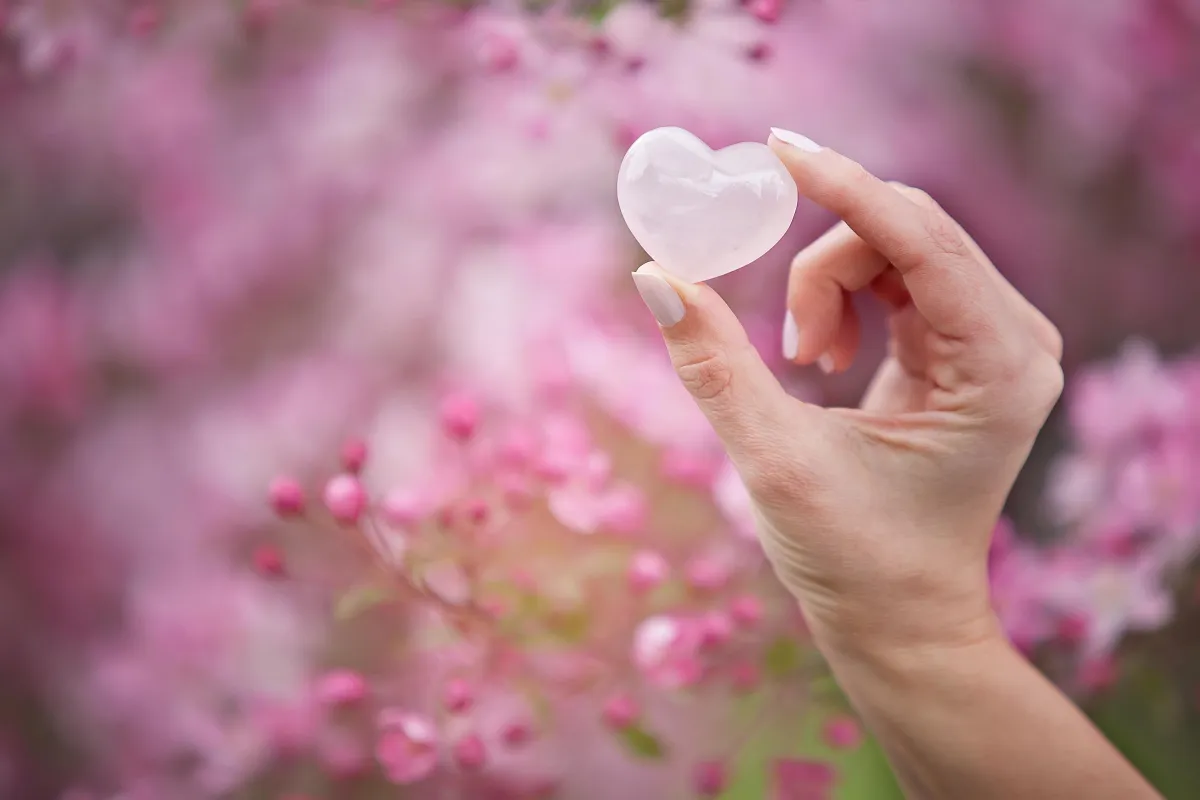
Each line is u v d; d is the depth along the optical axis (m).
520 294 0.77
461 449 0.66
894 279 0.60
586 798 0.72
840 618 0.58
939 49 0.85
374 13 0.76
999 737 0.58
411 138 0.88
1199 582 0.71
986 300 0.55
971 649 0.58
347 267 0.90
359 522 0.65
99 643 0.83
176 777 0.76
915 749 0.59
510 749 0.67
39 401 0.89
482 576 0.66
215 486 0.84
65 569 0.85
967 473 0.56
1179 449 0.69
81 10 0.80
